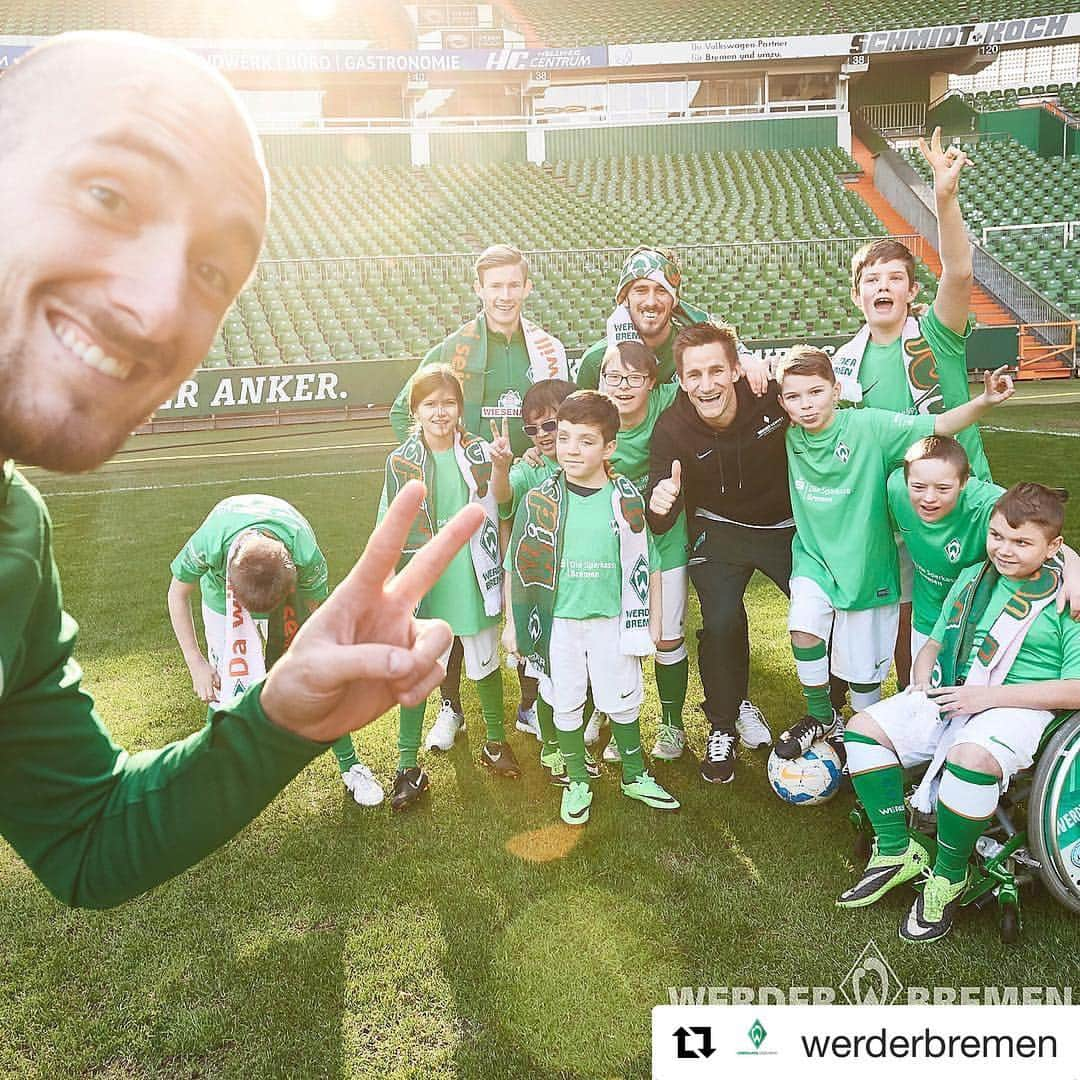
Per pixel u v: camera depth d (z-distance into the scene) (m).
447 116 26.42
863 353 3.61
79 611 5.62
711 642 3.45
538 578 3.16
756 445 3.34
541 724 3.46
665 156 25.45
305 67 23.61
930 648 2.88
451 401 3.29
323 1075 2.05
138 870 0.84
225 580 2.96
